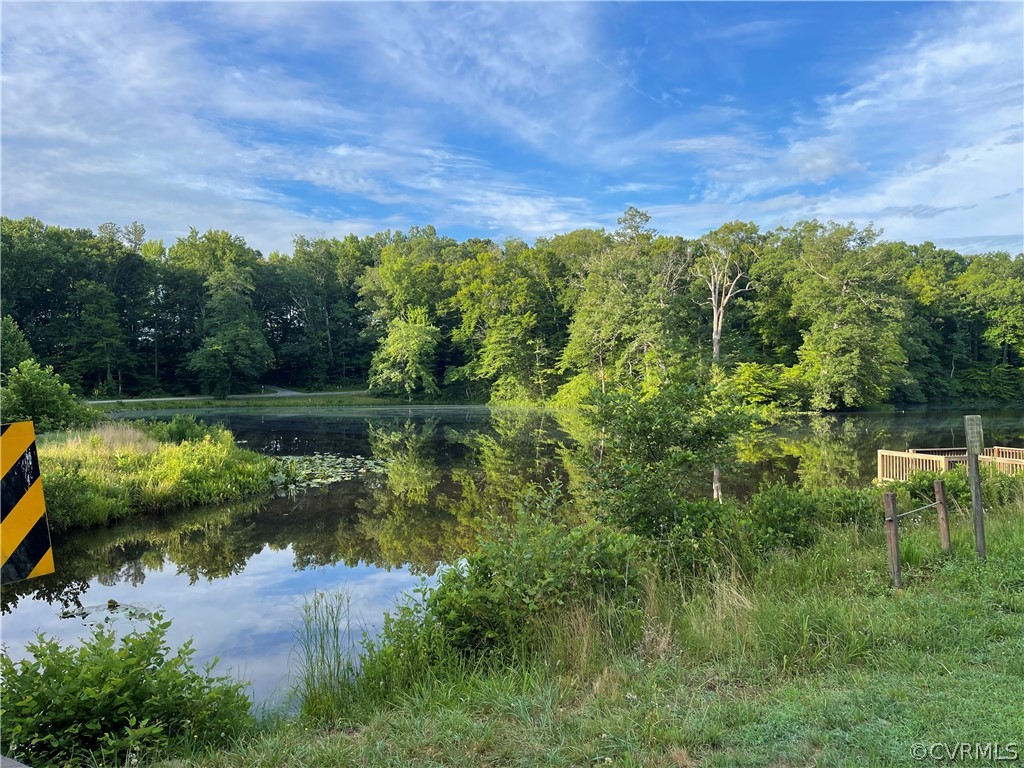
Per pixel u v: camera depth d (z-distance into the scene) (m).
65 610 8.62
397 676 4.93
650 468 7.56
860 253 48.47
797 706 3.59
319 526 13.65
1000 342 61.62
